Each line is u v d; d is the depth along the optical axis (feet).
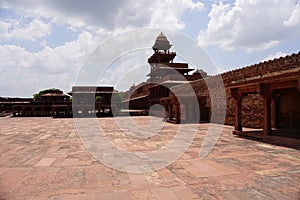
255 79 28.94
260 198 11.03
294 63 32.91
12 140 31.24
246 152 21.53
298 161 17.95
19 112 121.80
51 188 12.59
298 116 36.35
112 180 13.91
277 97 39.42
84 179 14.12
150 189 12.39
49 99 121.80
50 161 18.80
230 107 50.93
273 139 27.02
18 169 16.42
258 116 42.16
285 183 13.07
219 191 11.99
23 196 11.51
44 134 38.32
